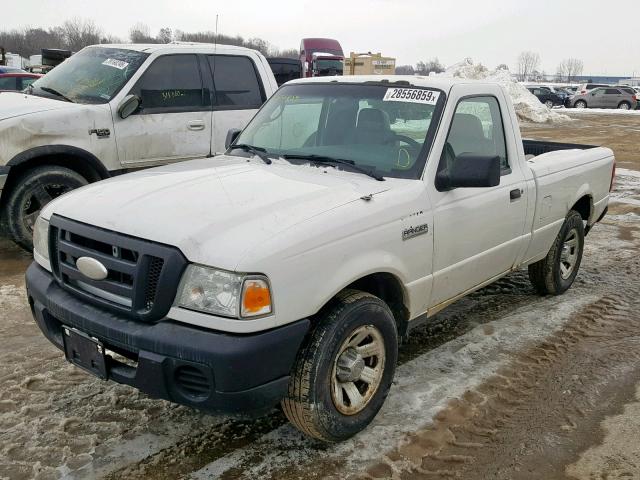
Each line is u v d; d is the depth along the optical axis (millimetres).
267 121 4453
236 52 7230
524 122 27422
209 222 2816
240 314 2625
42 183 5902
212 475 2986
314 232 2885
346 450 3203
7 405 3529
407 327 3643
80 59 6973
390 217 3283
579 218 5508
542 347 4492
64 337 3107
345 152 3875
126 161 6383
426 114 3820
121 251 2830
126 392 3693
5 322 4672
